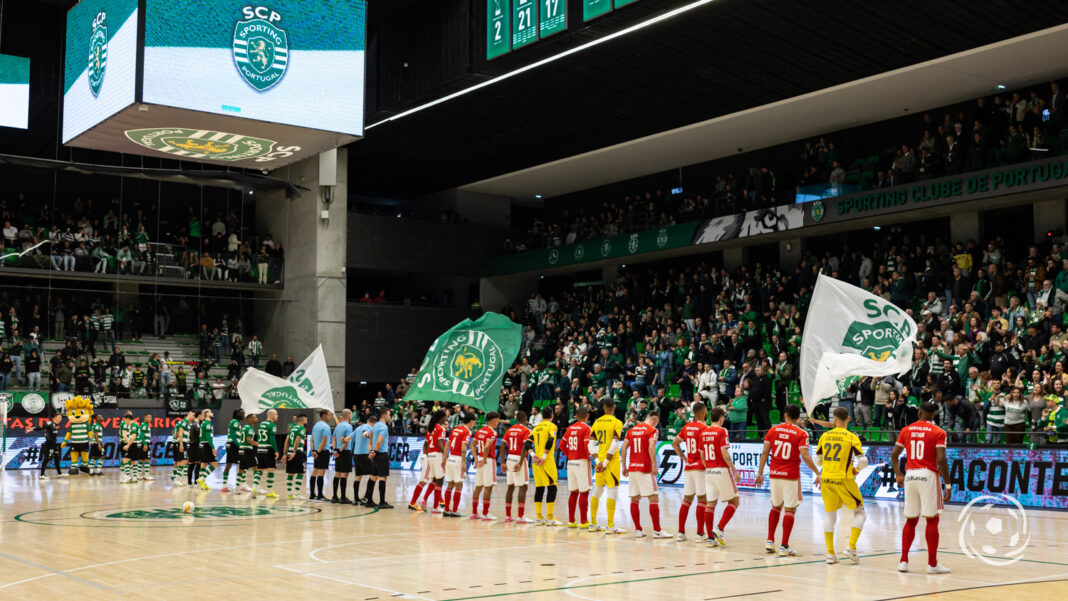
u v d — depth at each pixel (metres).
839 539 14.15
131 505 19.64
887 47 25.38
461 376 17.92
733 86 28.88
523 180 39.75
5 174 37.59
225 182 36.81
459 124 34.62
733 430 24.09
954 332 23.00
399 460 32.03
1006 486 18.58
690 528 15.85
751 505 19.72
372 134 36.22
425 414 31.62
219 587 10.05
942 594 9.54
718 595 9.50
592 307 36.22
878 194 28.19
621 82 29.77
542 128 34.12
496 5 27.59
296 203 38.28
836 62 26.58
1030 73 26.59
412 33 30.73
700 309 31.36
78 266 34.66
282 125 24.59
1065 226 26.06
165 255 36.31
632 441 14.44
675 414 25.95
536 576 10.73
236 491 23.28
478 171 39.19
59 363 33.28
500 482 27.50
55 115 33.88
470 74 28.50
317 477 21.23
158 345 36.34
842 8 23.94
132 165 39.06
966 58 25.48
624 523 16.41
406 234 39.44
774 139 33.56
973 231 28.08
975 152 26.31
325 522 16.58
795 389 25.62
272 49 24.47
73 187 38.62
